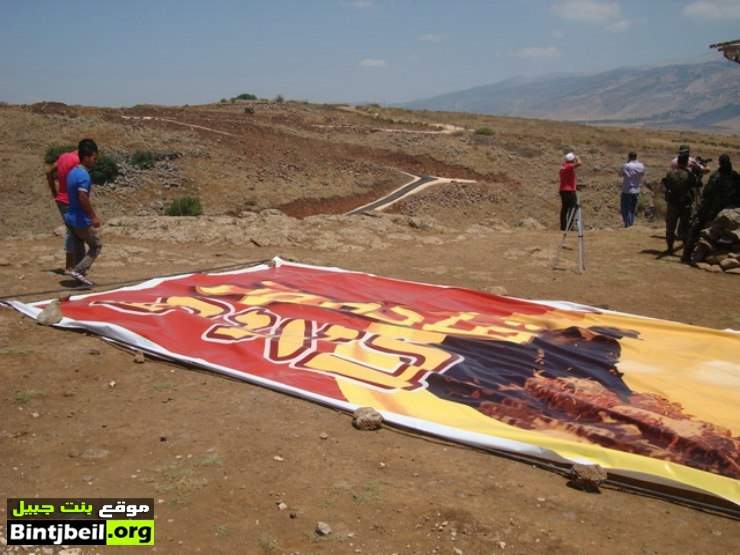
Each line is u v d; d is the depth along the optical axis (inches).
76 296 367.9
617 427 222.5
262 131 3567.9
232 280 417.4
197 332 311.3
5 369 268.7
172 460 198.5
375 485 187.0
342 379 261.3
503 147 3949.3
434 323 334.3
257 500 178.1
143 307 344.8
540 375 268.1
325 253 560.4
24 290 391.2
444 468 199.6
